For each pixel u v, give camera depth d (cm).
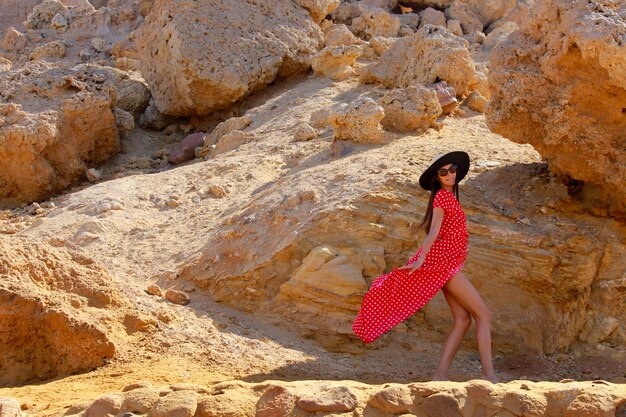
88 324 665
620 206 841
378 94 1304
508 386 505
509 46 866
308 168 1015
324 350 747
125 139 1411
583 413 467
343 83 1405
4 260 696
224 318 776
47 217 1037
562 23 817
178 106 1419
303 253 812
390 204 834
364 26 1684
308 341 758
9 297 671
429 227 672
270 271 810
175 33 1373
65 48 1819
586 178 836
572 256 798
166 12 1410
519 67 854
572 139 822
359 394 493
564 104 818
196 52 1372
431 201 671
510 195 869
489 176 902
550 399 482
